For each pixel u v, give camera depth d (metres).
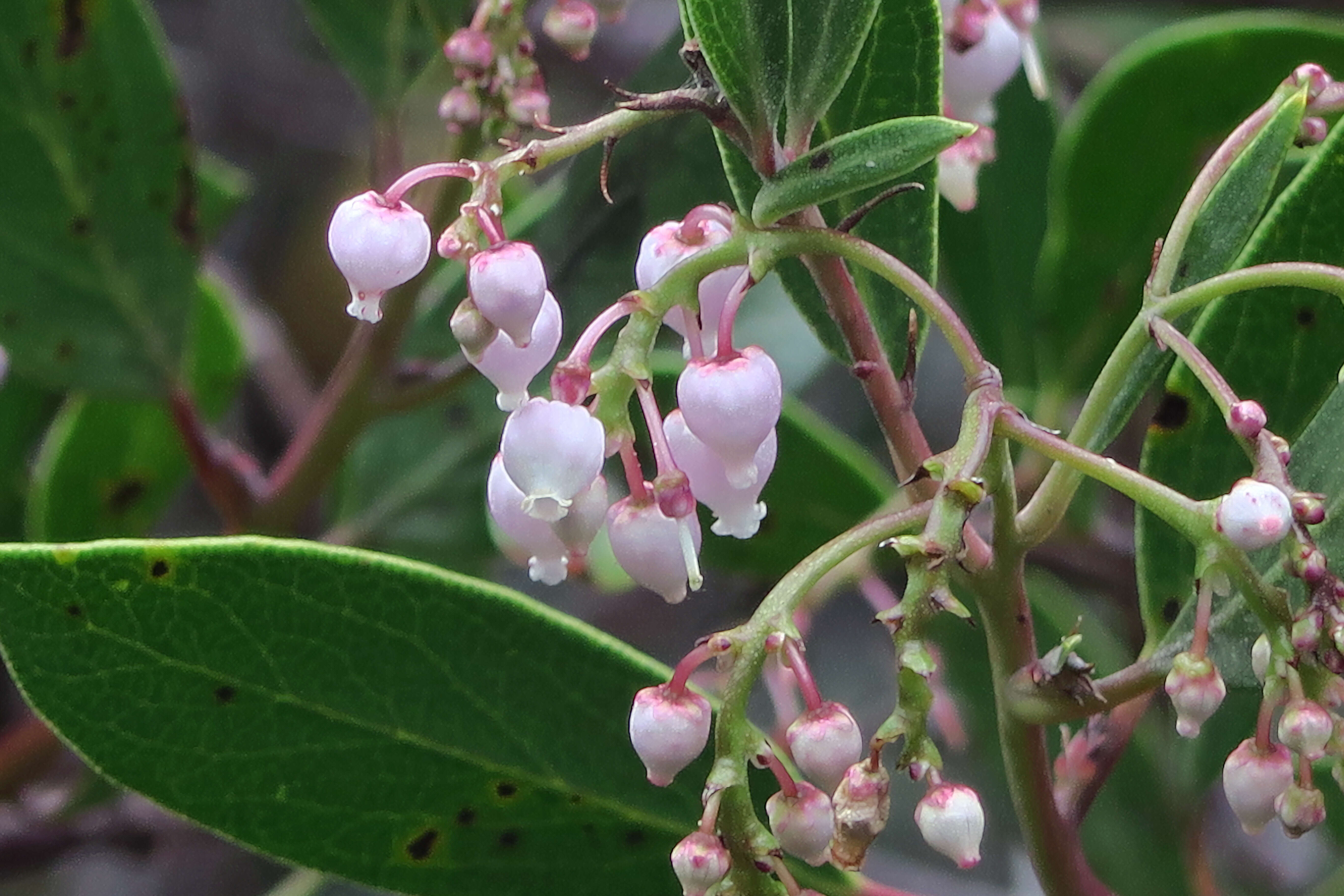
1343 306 0.29
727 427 0.25
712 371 0.25
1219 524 0.25
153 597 0.28
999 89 0.30
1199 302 0.26
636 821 0.29
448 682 0.29
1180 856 0.35
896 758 0.42
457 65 0.30
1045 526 0.27
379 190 0.36
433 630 0.28
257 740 0.28
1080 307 0.38
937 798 0.25
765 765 0.25
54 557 0.27
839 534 0.36
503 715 0.29
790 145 0.27
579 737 0.29
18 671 0.28
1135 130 0.35
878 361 0.27
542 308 0.26
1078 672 0.27
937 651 0.37
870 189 0.29
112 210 0.36
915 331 0.27
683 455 0.26
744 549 0.37
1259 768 0.25
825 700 0.43
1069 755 0.29
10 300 0.36
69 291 0.36
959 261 0.39
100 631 0.28
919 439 0.27
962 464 0.25
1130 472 0.25
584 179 0.33
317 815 0.29
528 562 0.31
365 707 0.29
